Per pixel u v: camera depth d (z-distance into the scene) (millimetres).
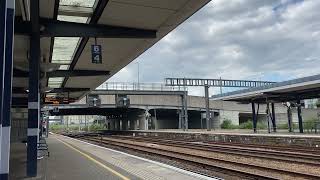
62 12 16516
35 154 15969
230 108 95625
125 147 39625
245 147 32125
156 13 16766
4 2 6430
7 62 7004
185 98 72438
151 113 97938
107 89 67375
